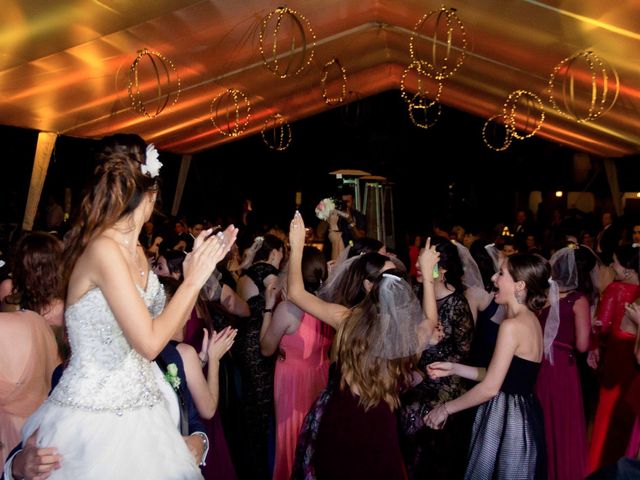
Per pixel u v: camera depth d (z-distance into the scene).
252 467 4.70
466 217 19.70
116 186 2.04
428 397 4.41
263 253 5.78
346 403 3.29
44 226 12.67
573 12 6.92
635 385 4.23
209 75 9.98
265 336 4.67
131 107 9.81
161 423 2.12
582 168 17.97
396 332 3.24
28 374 3.23
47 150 10.27
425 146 20.67
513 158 19.92
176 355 2.96
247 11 7.98
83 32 6.92
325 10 8.99
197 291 2.03
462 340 4.45
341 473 3.27
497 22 8.28
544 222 17.22
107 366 2.04
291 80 11.85
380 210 13.19
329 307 3.62
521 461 3.78
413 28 10.20
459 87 13.24
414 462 4.43
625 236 10.68
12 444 3.21
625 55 7.46
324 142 20.47
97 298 2.01
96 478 1.98
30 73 7.62
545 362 4.67
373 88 15.05
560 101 10.54
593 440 5.07
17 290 3.60
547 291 3.92
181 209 17.00
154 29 7.48
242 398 5.06
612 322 5.02
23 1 5.93
